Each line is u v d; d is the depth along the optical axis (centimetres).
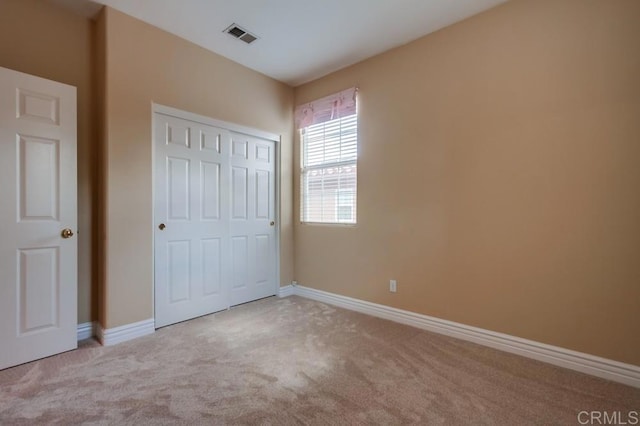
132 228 255
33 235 212
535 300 223
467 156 254
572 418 158
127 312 252
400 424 153
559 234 213
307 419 156
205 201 309
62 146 225
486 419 157
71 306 229
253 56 319
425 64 278
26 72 227
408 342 249
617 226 193
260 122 355
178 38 284
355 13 250
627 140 190
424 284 279
